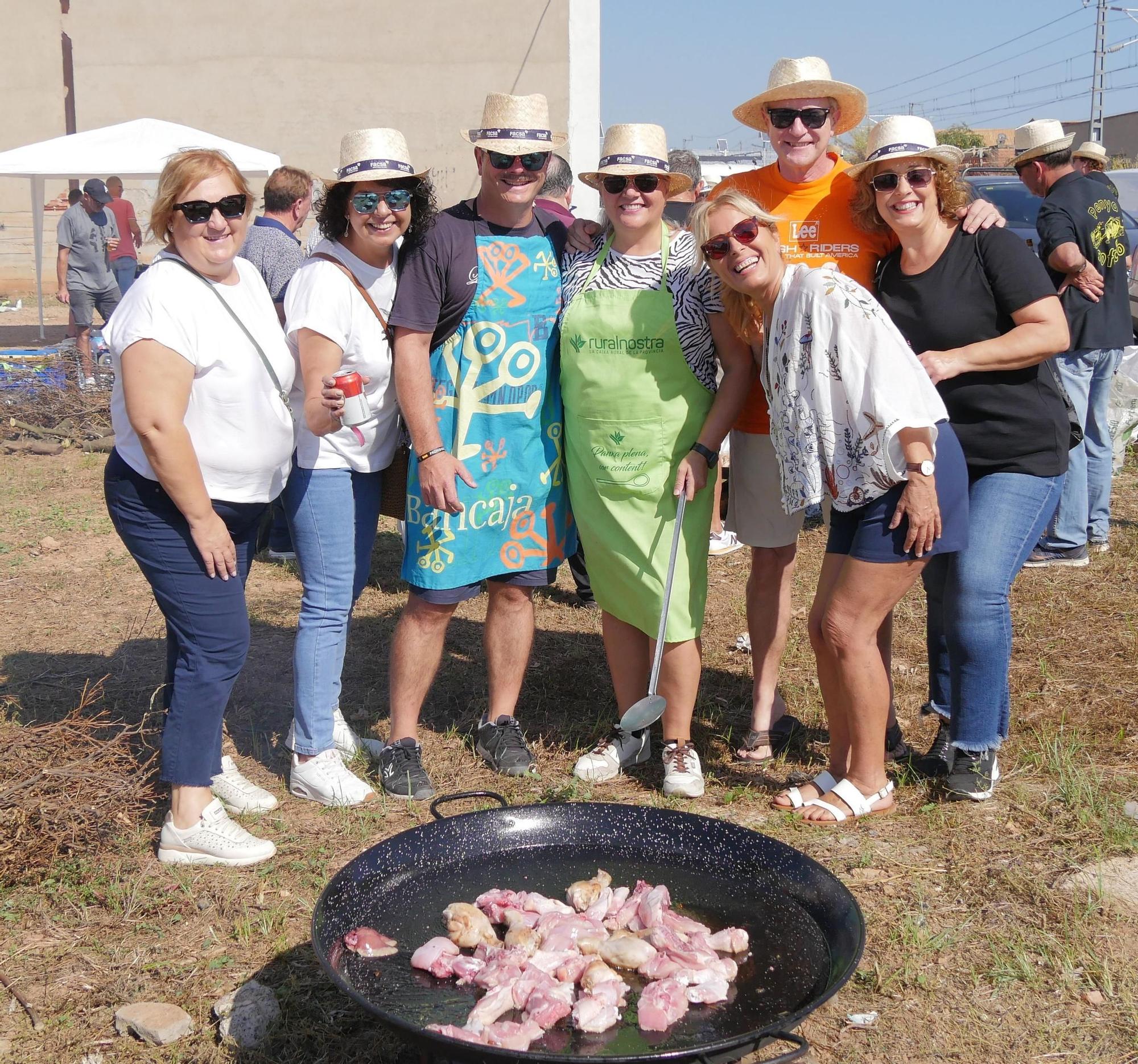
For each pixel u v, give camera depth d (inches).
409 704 158.2
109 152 468.8
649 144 139.9
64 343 475.5
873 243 151.9
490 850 118.0
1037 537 146.7
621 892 109.3
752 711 186.9
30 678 197.5
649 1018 91.5
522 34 849.5
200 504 125.5
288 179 259.1
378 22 857.5
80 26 875.4
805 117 148.1
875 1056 106.0
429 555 152.3
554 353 153.3
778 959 100.8
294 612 236.2
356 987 96.3
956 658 147.7
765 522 160.9
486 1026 90.1
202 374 126.5
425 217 145.7
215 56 871.7
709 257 135.1
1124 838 140.4
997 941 121.9
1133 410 335.9
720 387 149.6
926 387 131.3
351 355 144.1
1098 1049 106.0
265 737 176.9
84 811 137.1
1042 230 245.6
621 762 165.9
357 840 144.3
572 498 156.6
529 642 165.0
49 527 295.3
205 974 117.6
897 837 144.2
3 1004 113.3
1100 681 193.2
